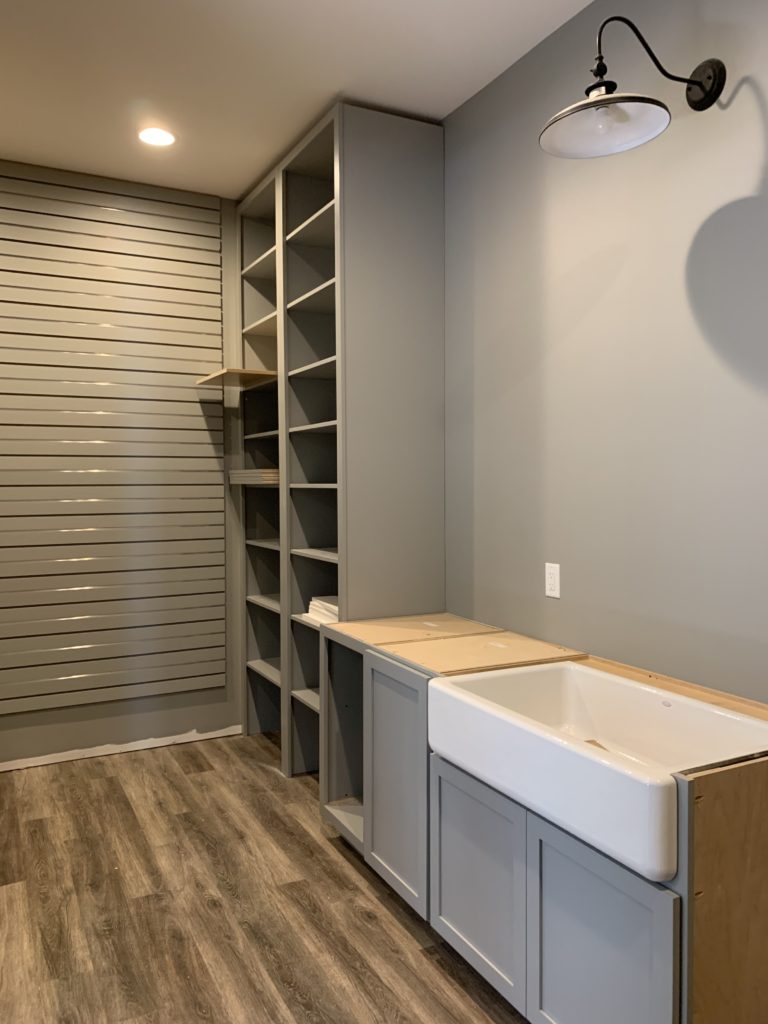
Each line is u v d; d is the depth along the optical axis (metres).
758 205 1.76
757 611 1.79
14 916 2.29
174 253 3.70
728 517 1.86
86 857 2.65
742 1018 1.41
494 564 2.73
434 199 2.96
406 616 2.94
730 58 1.81
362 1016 1.86
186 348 3.74
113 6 2.21
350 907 2.34
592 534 2.29
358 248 2.80
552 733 1.58
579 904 1.55
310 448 3.31
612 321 2.19
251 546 3.91
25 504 3.42
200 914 2.30
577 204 2.30
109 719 3.64
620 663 2.19
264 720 3.98
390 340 2.87
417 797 2.15
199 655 3.82
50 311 3.45
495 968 1.82
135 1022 1.85
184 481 3.75
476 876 1.89
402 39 2.41
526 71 2.51
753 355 1.78
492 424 2.72
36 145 3.19
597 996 1.51
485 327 2.75
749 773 1.41
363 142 2.81
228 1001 1.92
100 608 3.58
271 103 2.82
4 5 2.20
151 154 3.28
